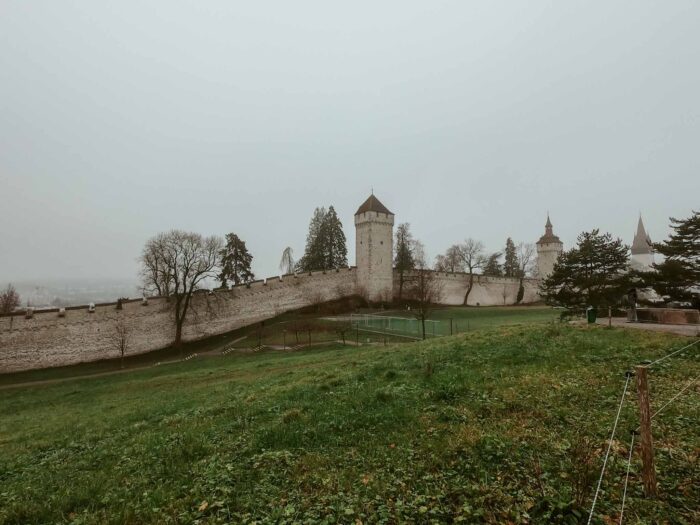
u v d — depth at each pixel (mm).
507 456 6578
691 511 5023
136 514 5914
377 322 43469
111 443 10266
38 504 6551
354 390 11664
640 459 6246
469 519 5098
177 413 12586
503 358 13547
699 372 10711
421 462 6730
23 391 29250
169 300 45281
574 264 30734
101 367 37844
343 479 6414
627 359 12508
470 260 81375
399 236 71375
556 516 4926
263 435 8477
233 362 31797
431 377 11859
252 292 51188
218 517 5605
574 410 8438
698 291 25000
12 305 81812
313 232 76062
